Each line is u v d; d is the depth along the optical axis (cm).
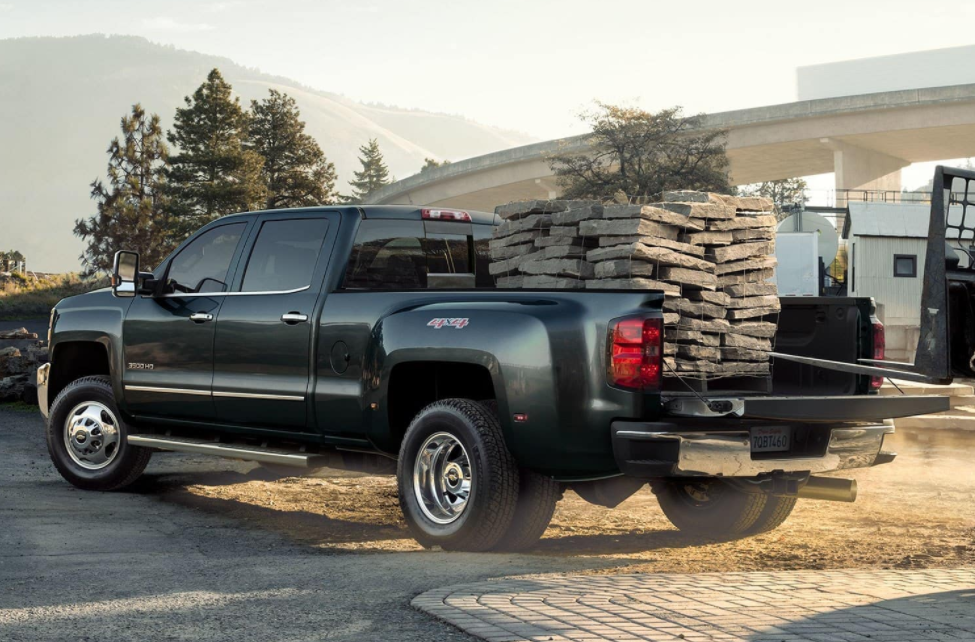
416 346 627
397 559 581
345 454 711
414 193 10156
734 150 8288
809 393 671
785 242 3375
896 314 3472
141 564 563
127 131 7288
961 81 7906
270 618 450
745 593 485
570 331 574
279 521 731
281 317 710
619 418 563
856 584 512
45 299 6419
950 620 435
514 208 664
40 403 897
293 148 8050
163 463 1009
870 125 7681
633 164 6312
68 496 802
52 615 453
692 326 589
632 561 602
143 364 802
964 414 1254
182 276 796
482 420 604
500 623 426
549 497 610
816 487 649
